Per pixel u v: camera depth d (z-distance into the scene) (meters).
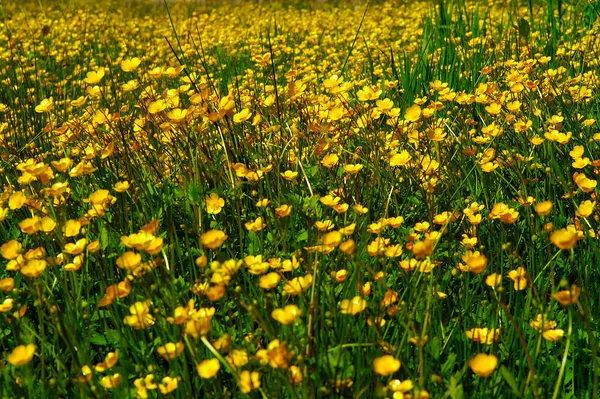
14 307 1.98
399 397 1.44
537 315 1.82
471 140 3.18
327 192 2.87
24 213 2.76
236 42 7.55
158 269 2.27
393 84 3.62
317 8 13.20
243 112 2.55
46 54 7.16
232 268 1.72
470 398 1.73
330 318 1.76
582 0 6.08
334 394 1.59
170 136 3.01
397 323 1.83
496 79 4.37
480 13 8.56
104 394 1.69
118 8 13.35
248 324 1.99
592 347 1.63
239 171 2.51
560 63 4.61
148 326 1.78
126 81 6.21
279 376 1.59
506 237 2.41
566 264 2.27
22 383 1.72
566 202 2.68
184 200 2.64
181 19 11.75
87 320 1.93
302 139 3.23
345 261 2.15
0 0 7.12
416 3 10.92
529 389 1.69
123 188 2.35
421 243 1.71
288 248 2.44
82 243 1.97
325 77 5.70
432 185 2.60
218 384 1.62
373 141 3.03
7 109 4.39
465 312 2.01
